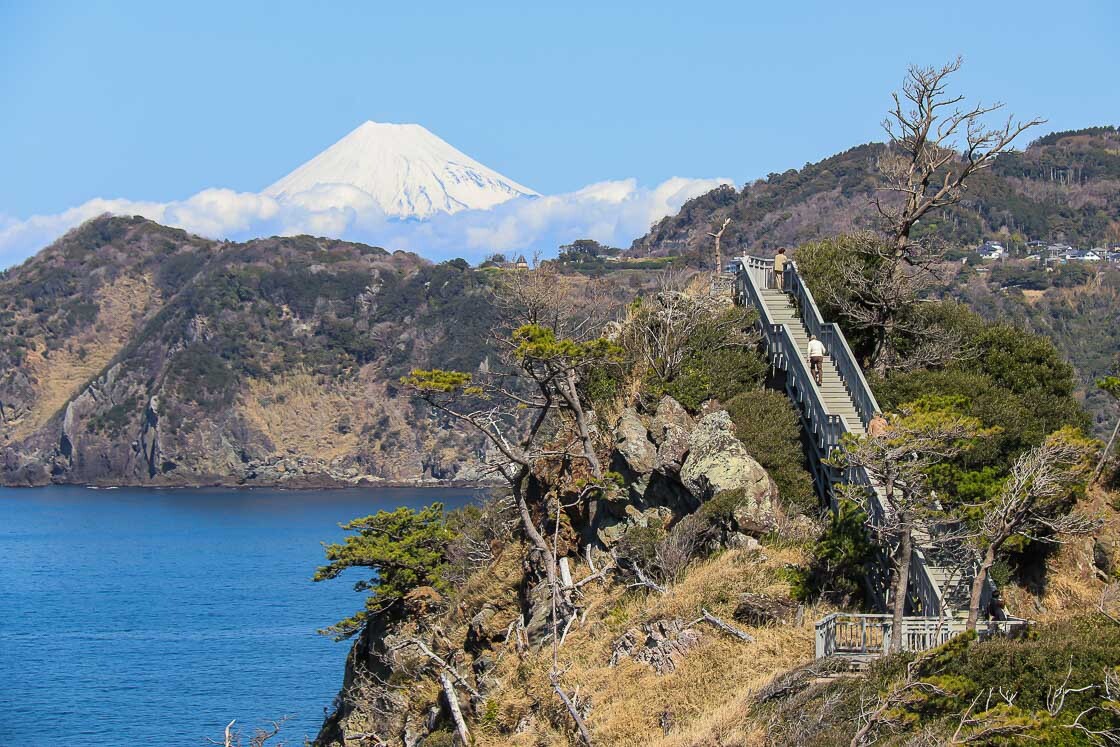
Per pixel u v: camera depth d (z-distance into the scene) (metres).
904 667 33.84
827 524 44.47
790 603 41.28
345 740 61.25
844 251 58.16
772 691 36.22
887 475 36.94
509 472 60.16
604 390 57.19
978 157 56.38
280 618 160.62
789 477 47.91
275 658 132.88
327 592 183.50
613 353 55.00
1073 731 30.00
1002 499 36.34
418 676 60.12
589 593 50.66
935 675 32.28
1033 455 37.50
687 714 38.47
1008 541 39.91
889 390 50.28
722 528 46.84
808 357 50.81
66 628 157.38
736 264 61.12
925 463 37.00
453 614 61.31
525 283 65.62
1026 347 53.38
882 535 38.97
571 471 56.19
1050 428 49.94
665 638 42.59
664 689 40.38
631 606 46.72
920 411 42.97
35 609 173.12
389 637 64.06
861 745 30.72
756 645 39.94
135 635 150.38
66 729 103.38
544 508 56.62
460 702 52.03
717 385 53.53
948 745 29.48
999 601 38.22
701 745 35.28
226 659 132.88
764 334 55.47
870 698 32.47
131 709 110.31
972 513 38.31
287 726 100.88
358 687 63.91
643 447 51.88
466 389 57.03
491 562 62.16
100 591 189.25
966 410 45.97
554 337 55.41
